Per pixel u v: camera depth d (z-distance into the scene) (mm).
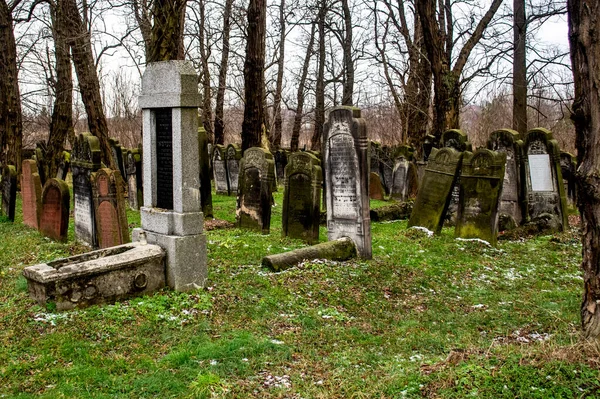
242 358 5613
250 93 17984
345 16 31375
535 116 31156
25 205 13617
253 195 13000
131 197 17359
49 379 5055
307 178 11625
